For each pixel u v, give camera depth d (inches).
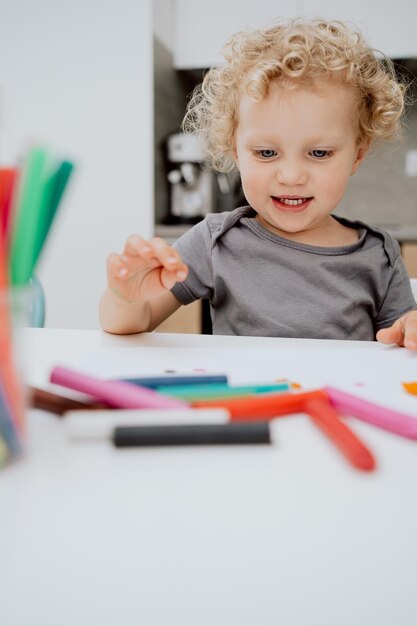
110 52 71.2
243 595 7.3
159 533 8.6
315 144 27.5
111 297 22.5
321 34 30.9
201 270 33.1
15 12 72.5
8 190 9.6
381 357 19.4
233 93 31.1
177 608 7.1
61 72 72.9
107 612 7.0
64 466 10.6
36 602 7.1
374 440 12.2
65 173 10.1
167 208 81.5
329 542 8.4
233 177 84.1
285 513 9.2
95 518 8.9
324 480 10.3
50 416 12.8
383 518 9.1
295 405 13.4
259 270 32.1
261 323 30.9
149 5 69.2
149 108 71.4
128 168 73.2
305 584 7.5
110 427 11.5
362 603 7.2
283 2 76.4
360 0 75.1
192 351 20.0
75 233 75.6
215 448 11.4
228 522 8.9
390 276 33.3
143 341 21.5
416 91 79.8
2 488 9.8
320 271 31.6
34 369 17.3
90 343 21.1
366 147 32.9
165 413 11.8
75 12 71.3
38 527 8.7
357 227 34.6
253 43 31.2
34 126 74.3
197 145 75.7
